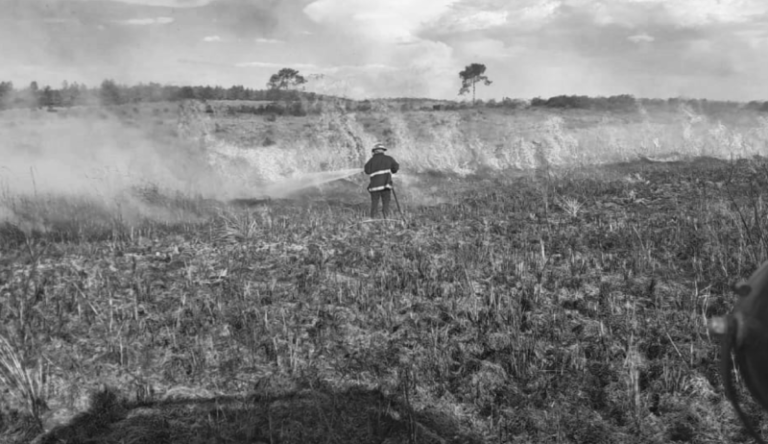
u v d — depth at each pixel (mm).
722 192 12805
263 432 4848
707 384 5223
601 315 6559
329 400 5180
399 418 5012
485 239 9641
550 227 10234
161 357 5875
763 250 7797
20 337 6129
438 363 5672
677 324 6242
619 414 5012
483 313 6664
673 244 8742
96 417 5031
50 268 8312
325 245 9508
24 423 4910
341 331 6375
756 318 2627
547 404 5113
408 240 9719
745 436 4699
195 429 4879
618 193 13406
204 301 7051
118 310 6871
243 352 5938
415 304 6969
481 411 5109
